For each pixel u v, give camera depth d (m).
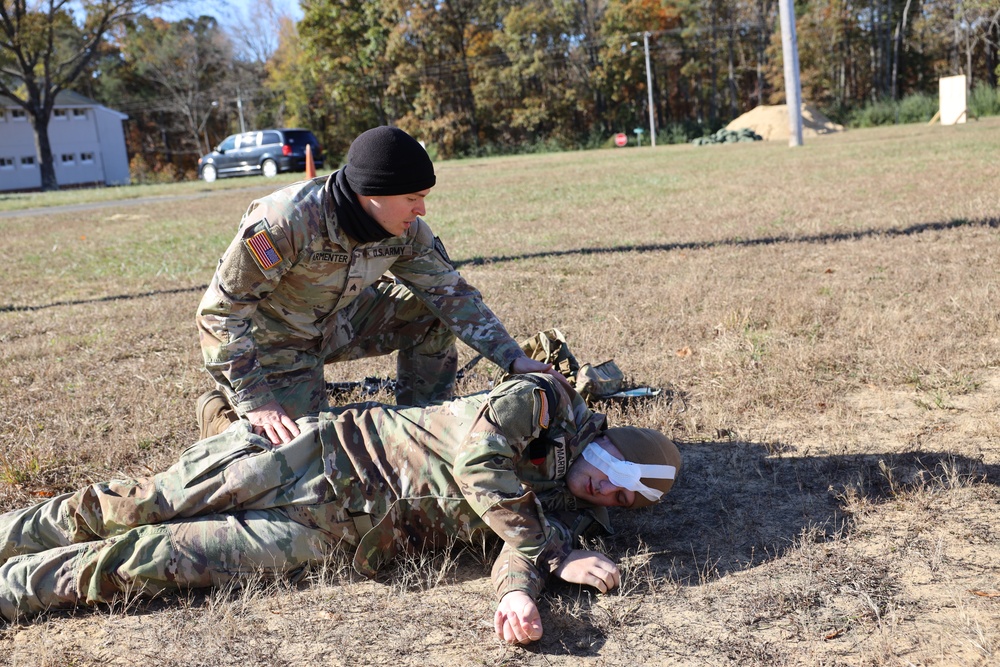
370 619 2.39
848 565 2.53
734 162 20.72
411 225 3.12
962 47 60.88
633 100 62.19
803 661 2.10
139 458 3.61
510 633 2.21
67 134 49.22
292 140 32.00
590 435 2.69
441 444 2.57
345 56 56.28
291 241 2.83
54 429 3.97
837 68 62.78
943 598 2.34
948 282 5.79
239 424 2.72
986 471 3.08
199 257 9.78
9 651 2.29
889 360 4.27
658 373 4.36
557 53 58.22
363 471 2.57
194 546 2.48
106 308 6.84
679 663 2.13
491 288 6.63
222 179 32.03
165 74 63.38
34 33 40.91
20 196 27.98
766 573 2.52
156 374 4.84
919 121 48.56
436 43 55.88
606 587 2.41
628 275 6.89
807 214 9.66
